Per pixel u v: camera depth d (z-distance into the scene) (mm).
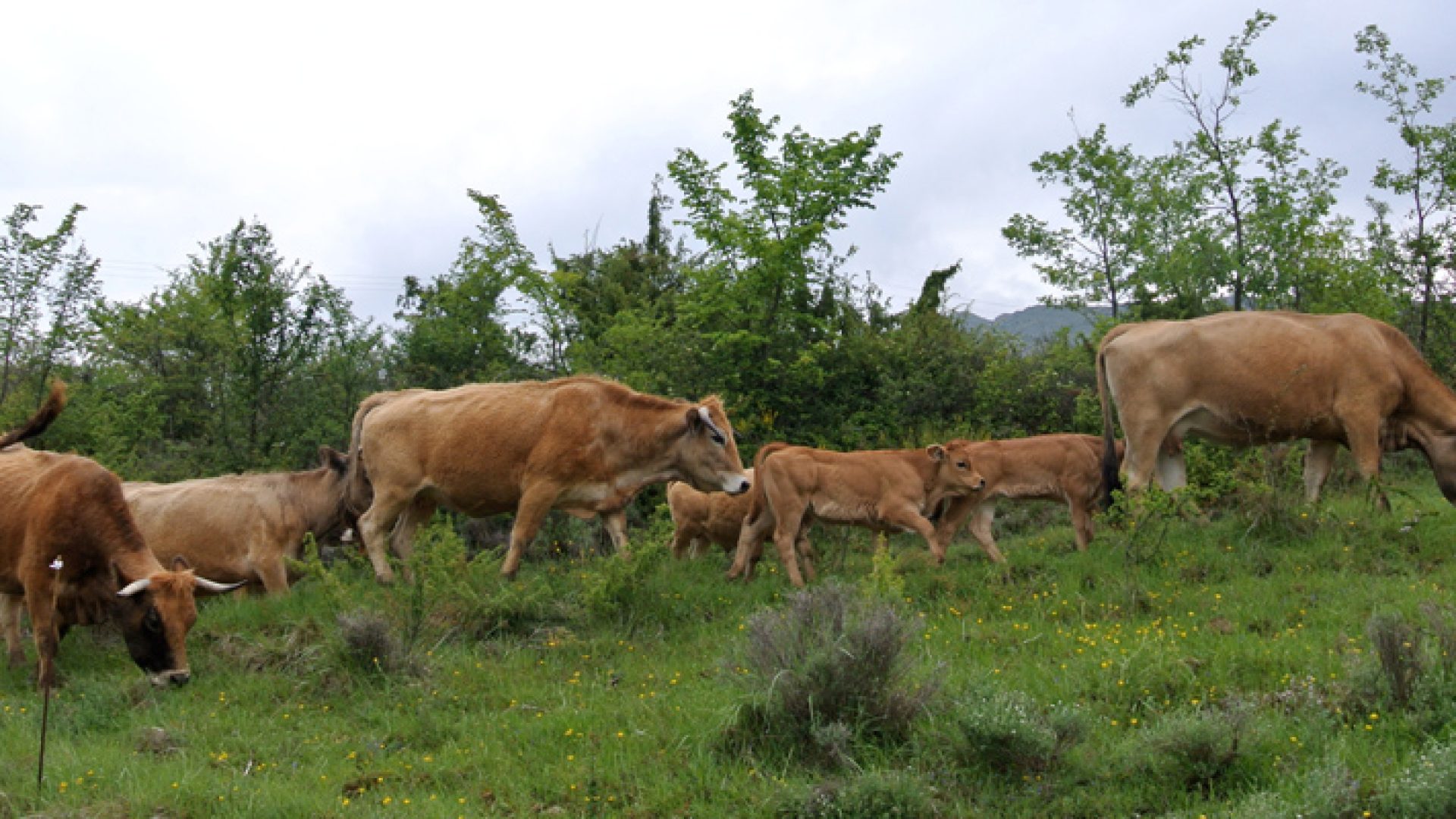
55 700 9203
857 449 16406
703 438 11906
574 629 10297
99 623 10250
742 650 7922
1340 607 8992
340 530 13375
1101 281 19734
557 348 21922
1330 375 11531
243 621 10961
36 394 20938
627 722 7750
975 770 6625
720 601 10945
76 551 9859
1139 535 10875
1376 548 10625
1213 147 18688
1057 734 6711
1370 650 7801
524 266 22078
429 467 12078
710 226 18000
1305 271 17875
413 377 20484
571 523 14805
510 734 7770
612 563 10547
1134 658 7840
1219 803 6086
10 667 10469
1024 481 11977
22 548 9945
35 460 10445
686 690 8305
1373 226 18875
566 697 8500
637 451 11930
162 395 21156
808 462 11633
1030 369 18328
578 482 11867
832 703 7148
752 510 12039
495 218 22047
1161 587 10008
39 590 9805
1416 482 14781
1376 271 18094
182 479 17438
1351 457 14453
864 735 7105
